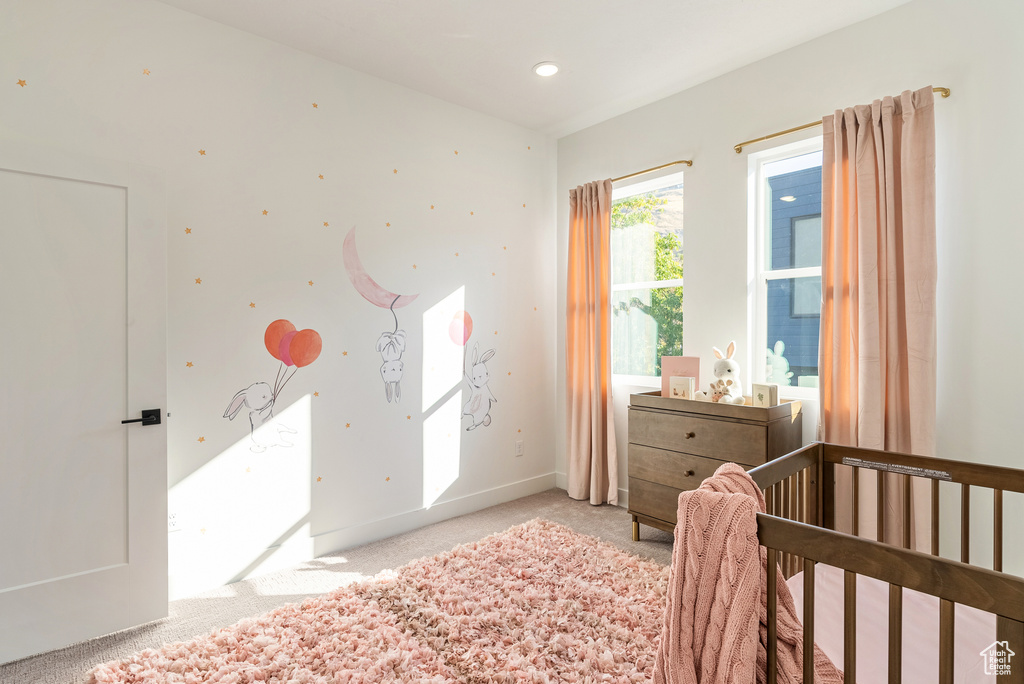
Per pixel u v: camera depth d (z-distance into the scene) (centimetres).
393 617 201
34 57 191
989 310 201
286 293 253
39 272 182
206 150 230
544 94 310
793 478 171
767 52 264
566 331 367
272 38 248
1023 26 194
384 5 223
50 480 184
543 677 166
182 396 224
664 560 256
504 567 243
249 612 211
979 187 203
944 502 208
